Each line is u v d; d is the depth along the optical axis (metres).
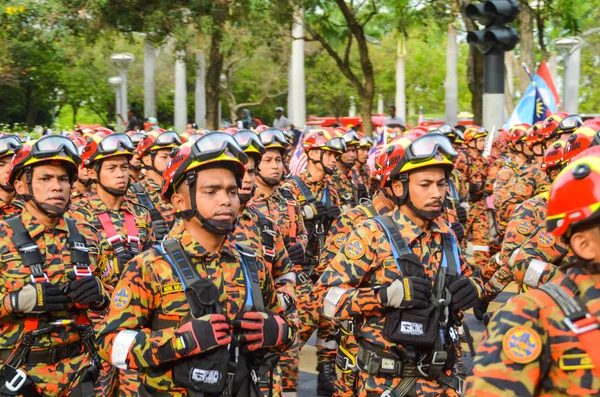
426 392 5.25
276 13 21.81
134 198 8.91
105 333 4.36
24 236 5.45
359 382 5.55
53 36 21.61
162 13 21.45
